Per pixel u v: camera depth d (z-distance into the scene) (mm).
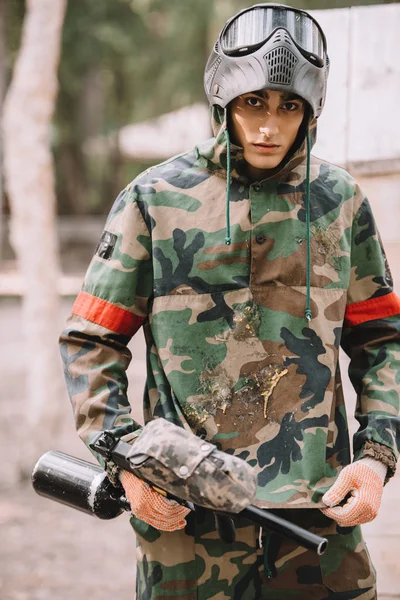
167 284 1955
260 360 1941
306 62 1861
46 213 6473
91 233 21578
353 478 1869
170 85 22359
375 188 3172
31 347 6578
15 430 7852
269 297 1955
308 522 1946
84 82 22422
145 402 2029
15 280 16359
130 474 1823
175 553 1949
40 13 6285
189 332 1946
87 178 24484
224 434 1922
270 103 1887
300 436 1922
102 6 19672
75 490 1917
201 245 1956
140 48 21219
